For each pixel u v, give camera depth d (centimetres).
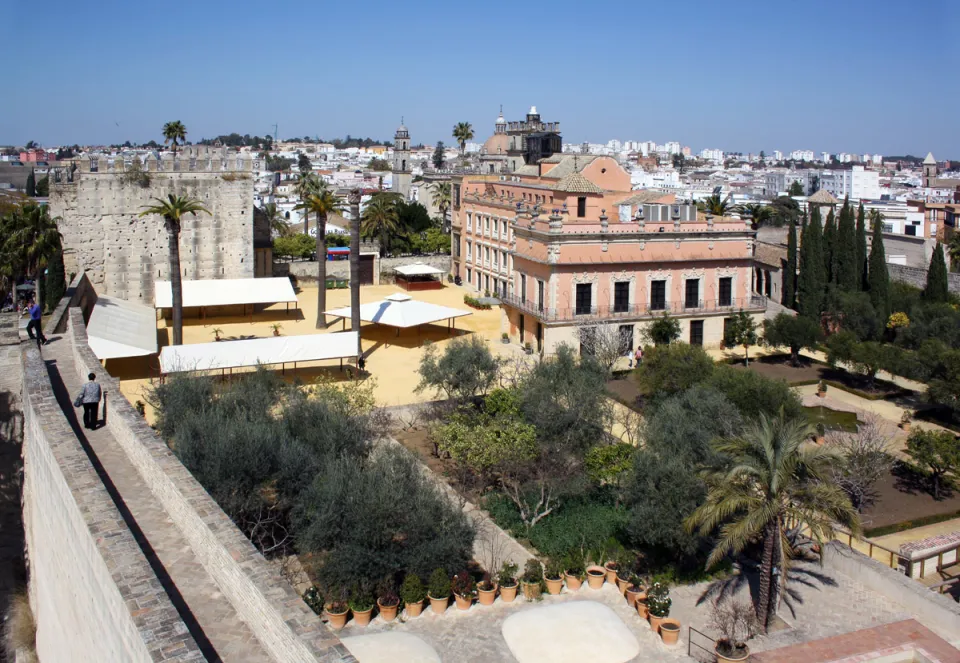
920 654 2658
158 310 8025
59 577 2725
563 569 3084
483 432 3788
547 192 8688
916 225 14850
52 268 6775
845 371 6481
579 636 2603
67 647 2597
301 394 4125
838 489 2919
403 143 18850
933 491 4191
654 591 2833
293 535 3006
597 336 6272
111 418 3400
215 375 5584
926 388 5525
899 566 3359
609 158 9644
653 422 3888
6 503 4412
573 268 6588
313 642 1623
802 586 3125
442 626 2730
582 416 3988
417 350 6788
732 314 7044
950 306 7125
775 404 4497
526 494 3759
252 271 8325
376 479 2939
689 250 6962
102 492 2381
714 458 3428
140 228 7900
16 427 4562
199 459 3025
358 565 2739
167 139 11638
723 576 3186
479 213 9706
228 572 2058
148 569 1911
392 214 11188
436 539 2880
